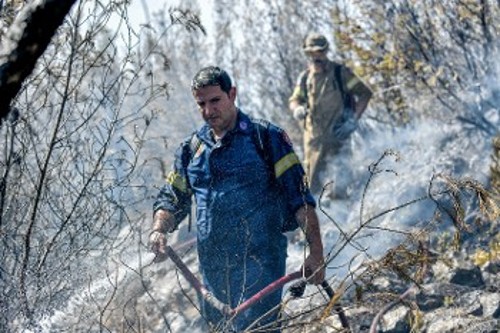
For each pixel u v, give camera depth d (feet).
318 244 16.37
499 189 23.39
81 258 16.06
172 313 21.08
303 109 31.91
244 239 16.92
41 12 7.17
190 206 17.70
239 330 16.87
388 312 20.44
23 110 14.78
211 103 16.74
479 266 22.59
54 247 15.56
